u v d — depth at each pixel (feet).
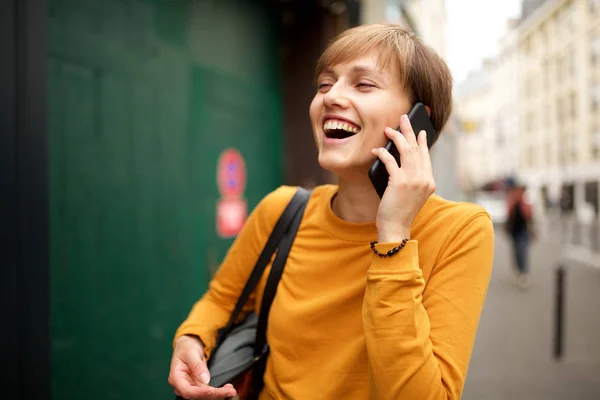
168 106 9.30
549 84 126.31
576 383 12.84
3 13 6.02
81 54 7.38
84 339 7.37
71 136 7.19
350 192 3.43
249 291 3.83
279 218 3.82
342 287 3.26
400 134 3.03
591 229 80.84
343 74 3.23
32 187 6.33
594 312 21.04
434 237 3.12
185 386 3.34
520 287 27.50
